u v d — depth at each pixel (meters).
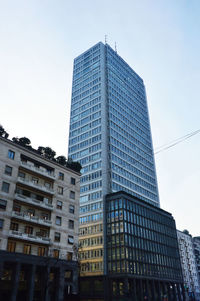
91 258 74.25
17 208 43.88
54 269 45.44
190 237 131.38
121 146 99.00
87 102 106.25
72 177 56.09
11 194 43.19
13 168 45.06
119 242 70.38
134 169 101.19
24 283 40.91
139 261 71.56
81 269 74.56
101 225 76.50
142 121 122.81
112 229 73.94
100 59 113.56
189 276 112.31
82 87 112.88
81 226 81.69
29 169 47.25
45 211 48.06
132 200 80.00
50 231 46.94
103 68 111.00
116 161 92.50
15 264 39.47
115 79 114.62
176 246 94.56
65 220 50.62
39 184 48.88
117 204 76.44
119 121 104.44
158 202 108.50
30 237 42.75
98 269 71.12
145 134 120.44
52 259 44.12
